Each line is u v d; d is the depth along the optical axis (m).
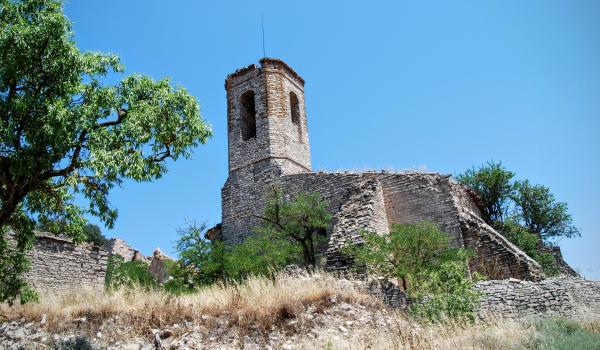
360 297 13.62
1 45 9.88
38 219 12.12
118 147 10.60
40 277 19.59
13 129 9.97
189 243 24.12
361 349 9.81
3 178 10.16
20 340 11.11
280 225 22.48
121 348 10.42
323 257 22.42
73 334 11.11
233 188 29.61
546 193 32.25
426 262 16.75
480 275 17.53
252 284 13.77
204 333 10.98
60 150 10.20
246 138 31.36
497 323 12.66
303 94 33.59
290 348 10.27
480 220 22.22
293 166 29.38
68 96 10.73
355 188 22.97
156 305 12.25
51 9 10.85
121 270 24.88
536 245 27.34
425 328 12.33
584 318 13.78
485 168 33.03
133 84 11.44
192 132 11.59
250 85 31.48
